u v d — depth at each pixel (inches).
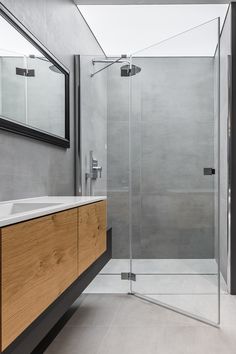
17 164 88.4
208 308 107.8
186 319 108.7
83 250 84.7
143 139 129.1
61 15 122.8
